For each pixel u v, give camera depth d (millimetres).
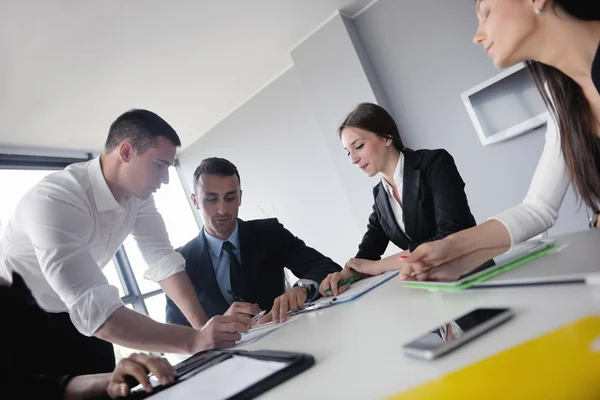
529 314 446
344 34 3346
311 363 548
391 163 1705
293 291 1280
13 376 659
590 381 260
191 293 1613
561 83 941
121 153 1411
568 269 549
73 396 751
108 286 1169
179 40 3041
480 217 3031
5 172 3760
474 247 896
